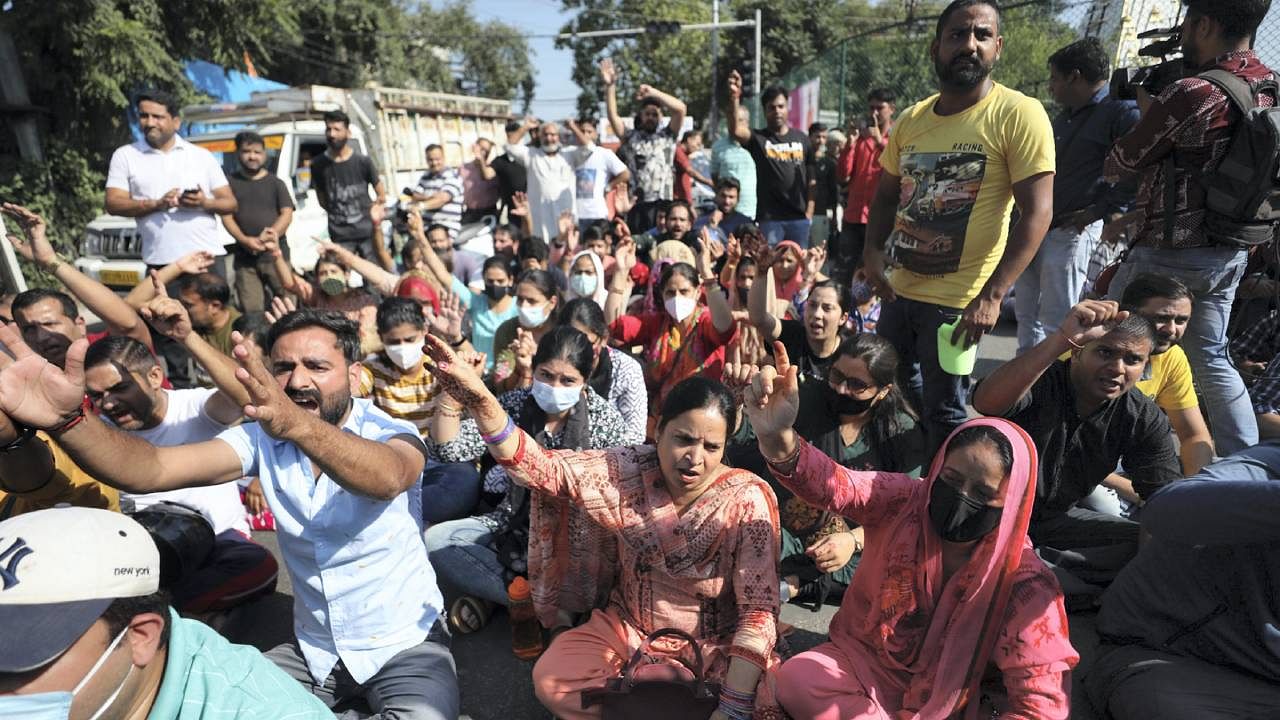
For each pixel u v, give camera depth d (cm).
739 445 357
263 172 730
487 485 366
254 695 156
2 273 590
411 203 945
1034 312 499
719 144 920
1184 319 315
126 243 870
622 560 263
